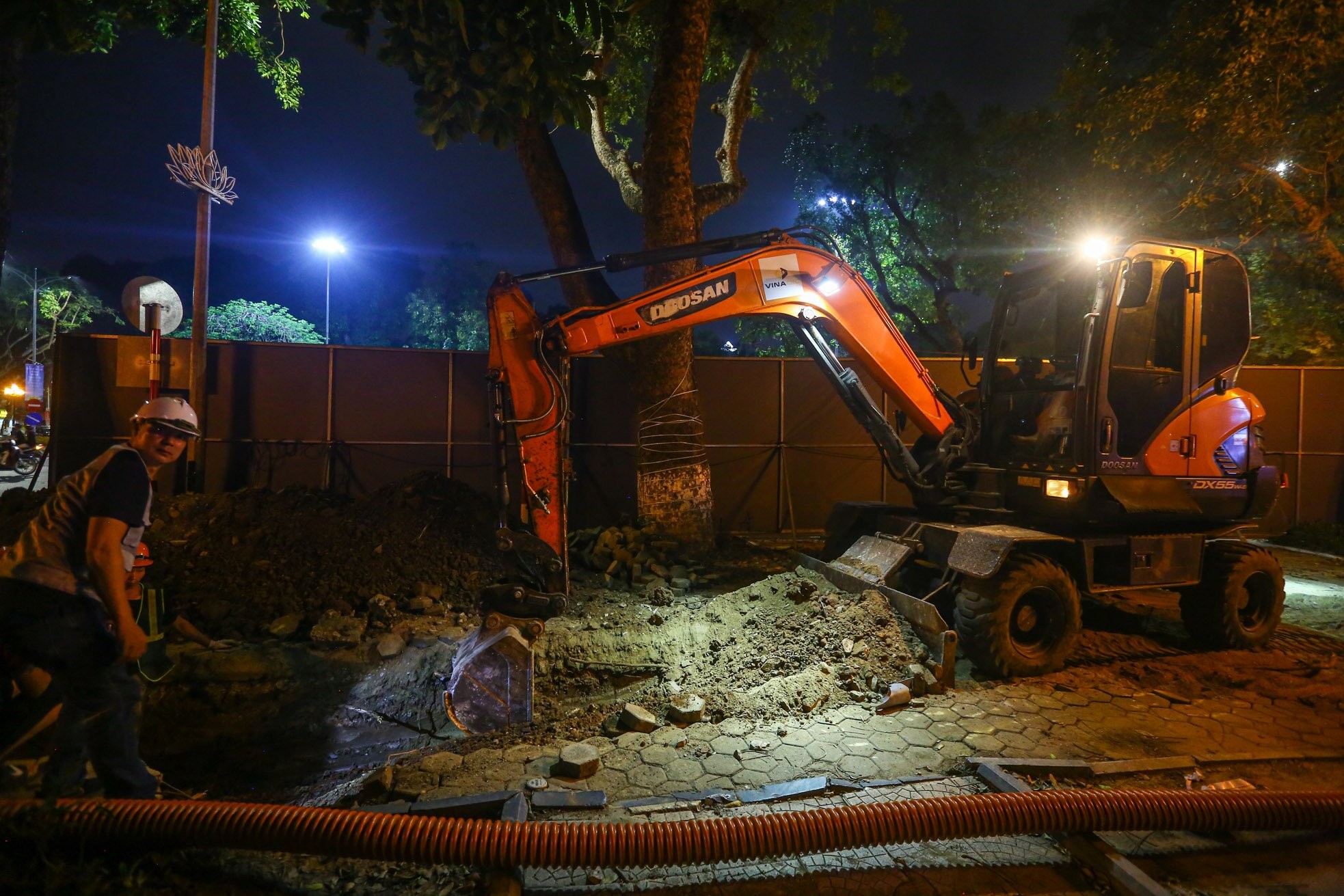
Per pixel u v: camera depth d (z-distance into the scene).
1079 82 14.87
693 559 8.62
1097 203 15.48
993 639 5.49
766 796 3.81
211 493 8.59
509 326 5.32
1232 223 14.00
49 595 3.01
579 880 3.18
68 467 9.92
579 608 7.08
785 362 11.66
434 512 8.23
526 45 4.52
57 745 3.21
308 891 3.05
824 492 11.80
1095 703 5.17
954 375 12.05
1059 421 6.19
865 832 3.17
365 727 5.16
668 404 9.06
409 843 2.96
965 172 19.77
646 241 8.92
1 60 5.94
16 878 2.70
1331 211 12.95
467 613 7.11
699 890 3.14
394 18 4.47
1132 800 3.38
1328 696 5.44
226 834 2.93
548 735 4.69
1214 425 6.37
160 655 3.64
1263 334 15.17
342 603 6.96
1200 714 5.05
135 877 2.86
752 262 6.03
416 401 10.80
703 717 4.93
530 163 9.31
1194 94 12.46
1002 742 4.50
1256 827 3.39
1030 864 3.35
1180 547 6.23
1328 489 12.88
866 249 21.52
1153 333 6.40
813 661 5.50
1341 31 10.83
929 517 7.05
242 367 10.38
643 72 12.23
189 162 9.01
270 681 5.75
